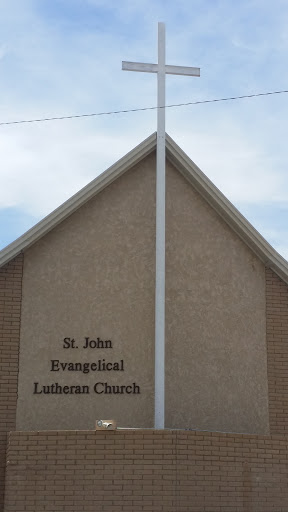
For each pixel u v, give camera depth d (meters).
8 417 16.77
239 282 18.19
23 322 17.28
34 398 16.94
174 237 18.14
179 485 14.82
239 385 17.62
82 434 15.01
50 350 17.22
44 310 17.39
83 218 17.92
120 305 17.56
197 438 15.16
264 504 15.29
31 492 14.76
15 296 17.38
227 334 17.84
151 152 18.25
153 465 14.84
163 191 17.31
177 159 18.17
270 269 18.45
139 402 17.12
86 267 17.67
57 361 17.17
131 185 18.20
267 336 18.03
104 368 17.22
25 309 17.34
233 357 17.75
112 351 17.31
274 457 15.64
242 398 17.58
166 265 17.94
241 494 15.19
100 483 14.76
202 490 14.93
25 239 17.39
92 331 17.38
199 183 18.17
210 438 15.27
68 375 17.12
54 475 14.83
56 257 17.66
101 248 17.81
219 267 18.17
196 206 18.39
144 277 17.77
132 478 14.77
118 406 17.06
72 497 14.71
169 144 18.09
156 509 14.64
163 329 16.72
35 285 17.48
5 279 17.42
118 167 17.88
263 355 17.91
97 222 17.94
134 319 17.53
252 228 18.19
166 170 18.48
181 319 17.72
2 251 17.28
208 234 18.30
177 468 14.88
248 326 17.98
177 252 18.06
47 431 15.06
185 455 14.99
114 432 15.00
